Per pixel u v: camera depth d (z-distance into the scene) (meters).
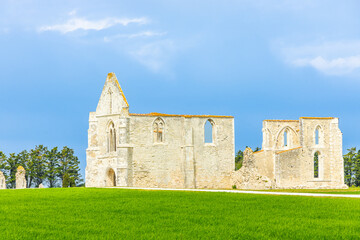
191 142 83.94
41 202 46.47
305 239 28.59
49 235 29.66
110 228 31.77
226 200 46.59
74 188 68.94
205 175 85.19
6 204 45.00
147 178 80.88
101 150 85.00
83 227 32.06
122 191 59.22
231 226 32.38
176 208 40.88
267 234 29.84
